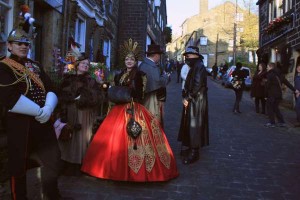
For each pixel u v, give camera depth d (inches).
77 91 183.3
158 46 204.5
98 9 504.1
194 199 164.1
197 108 217.8
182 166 214.7
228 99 607.8
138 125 175.0
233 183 187.6
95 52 522.6
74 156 185.0
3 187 165.8
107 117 186.1
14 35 131.3
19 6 263.6
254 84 444.8
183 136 223.0
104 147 176.9
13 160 127.5
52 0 333.1
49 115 131.0
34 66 138.3
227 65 1267.2
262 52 746.8
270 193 174.9
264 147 271.0
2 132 186.5
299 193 175.8
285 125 359.3
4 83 124.0
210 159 232.5
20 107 124.0
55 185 139.6
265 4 733.9
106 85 212.8
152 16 941.8
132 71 186.5
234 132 325.1
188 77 220.2
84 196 162.1
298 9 508.7
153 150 178.1
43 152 133.7
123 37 728.3
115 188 172.7
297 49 511.8
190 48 220.8
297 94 356.8
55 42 355.3
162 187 177.0
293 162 231.5
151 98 203.6
